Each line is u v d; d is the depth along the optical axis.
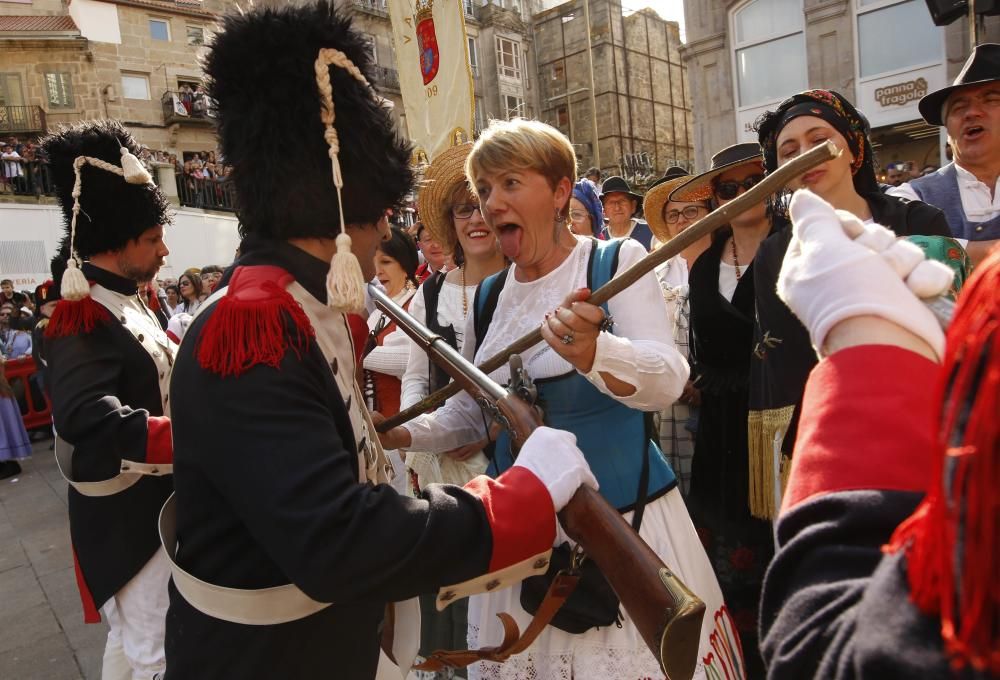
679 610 0.89
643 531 1.47
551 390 1.51
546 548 0.99
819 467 0.60
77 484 1.83
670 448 2.70
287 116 1.00
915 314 0.62
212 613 0.99
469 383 1.35
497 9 29.56
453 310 2.28
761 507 1.88
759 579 2.18
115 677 2.01
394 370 2.49
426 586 0.92
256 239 1.07
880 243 0.68
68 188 2.00
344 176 1.05
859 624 0.49
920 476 0.56
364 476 1.11
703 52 15.22
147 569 1.87
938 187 2.61
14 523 4.72
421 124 5.42
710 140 15.40
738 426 2.22
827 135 1.76
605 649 1.41
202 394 0.92
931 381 0.60
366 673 1.08
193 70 22.78
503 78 29.86
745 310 2.20
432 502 0.93
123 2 21.55
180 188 16.48
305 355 0.95
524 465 1.03
